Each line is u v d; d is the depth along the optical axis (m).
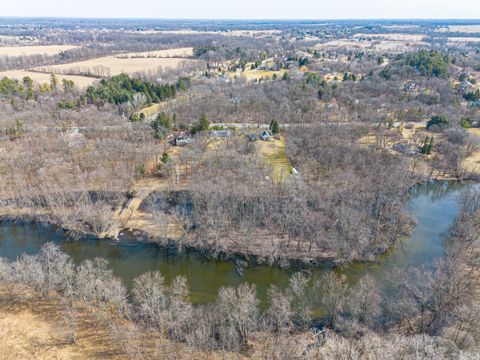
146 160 110.94
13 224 87.88
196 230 82.31
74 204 90.69
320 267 73.25
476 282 65.38
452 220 91.44
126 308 58.69
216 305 61.38
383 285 68.44
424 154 123.06
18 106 153.00
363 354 48.81
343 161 105.69
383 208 85.94
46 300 62.06
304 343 53.25
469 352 46.03
